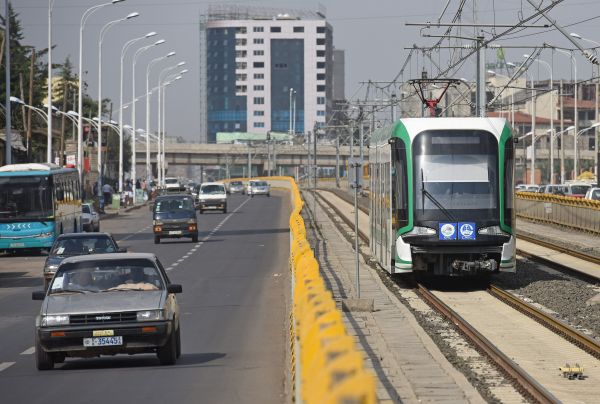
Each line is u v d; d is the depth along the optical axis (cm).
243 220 15400
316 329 1344
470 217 5825
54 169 9988
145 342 3262
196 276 7112
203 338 4125
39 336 3238
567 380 3189
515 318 4681
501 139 5916
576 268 7106
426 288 5972
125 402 2692
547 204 12750
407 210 5875
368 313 4800
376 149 7044
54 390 2908
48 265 6100
